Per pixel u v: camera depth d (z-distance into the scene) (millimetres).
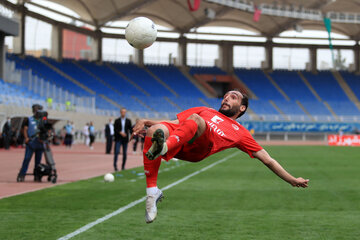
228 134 5996
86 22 75375
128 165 25094
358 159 31672
